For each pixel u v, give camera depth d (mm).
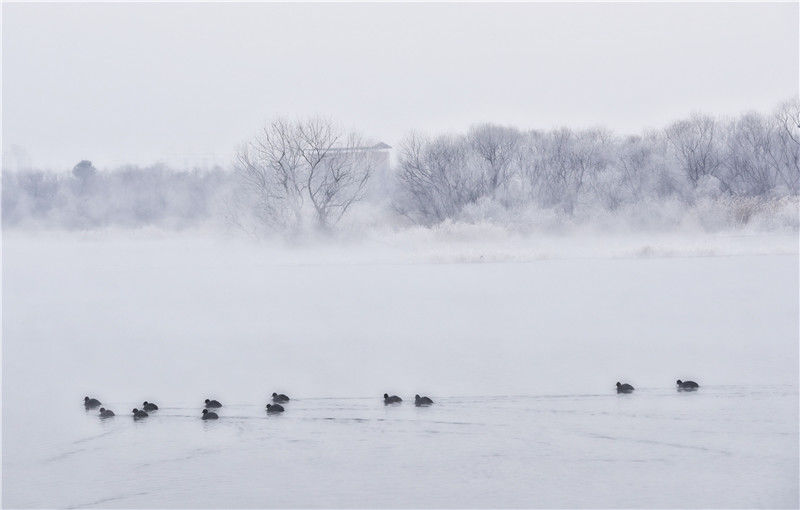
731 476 20141
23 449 23766
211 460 22438
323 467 21578
